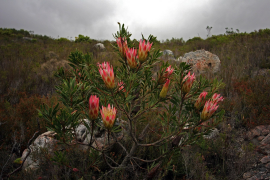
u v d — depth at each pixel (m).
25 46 12.48
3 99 4.63
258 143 3.10
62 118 1.46
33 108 3.81
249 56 7.76
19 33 20.09
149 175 1.96
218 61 7.87
